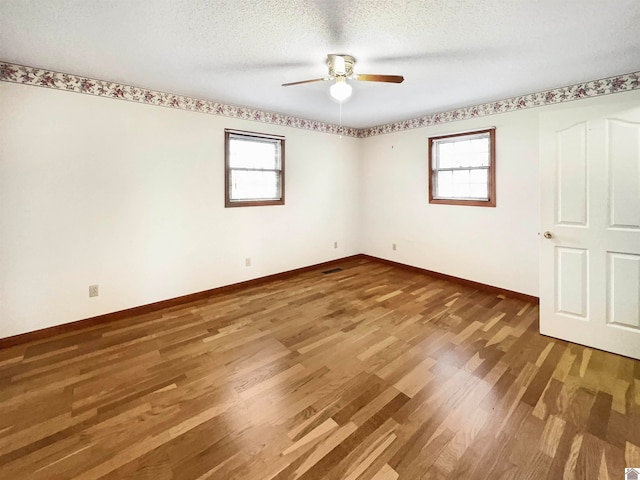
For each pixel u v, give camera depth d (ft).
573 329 8.60
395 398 6.35
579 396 6.36
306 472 4.67
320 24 6.52
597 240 8.14
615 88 9.49
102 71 8.98
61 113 9.10
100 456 4.96
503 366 7.50
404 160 15.89
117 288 10.39
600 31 6.82
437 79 9.70
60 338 9.02
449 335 9.09
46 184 8.99
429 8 5.93
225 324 9.93
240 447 5.14
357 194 18.35
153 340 8.87
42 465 4.79
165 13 6.07
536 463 4.81
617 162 7.76
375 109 13.34
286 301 11.93
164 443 5.22
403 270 16.24
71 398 6.36
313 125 15.74
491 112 12.30
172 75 9.34
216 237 12.71
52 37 6.99
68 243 9.44
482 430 5.49
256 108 13.19
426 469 4.72
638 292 7.67
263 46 7.46
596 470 4.68
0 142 8.30
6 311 8.58
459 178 13.87
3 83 8.26
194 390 6.62
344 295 12.56
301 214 15.66
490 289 12.89
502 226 12.36
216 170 12.49
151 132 10.77
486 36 7.03
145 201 10.81
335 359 7.84
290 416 5.84
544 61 8.39
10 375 7.18
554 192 8.70
